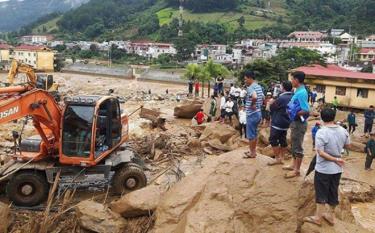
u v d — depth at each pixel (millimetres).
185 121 27281
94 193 13383
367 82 33219
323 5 151625
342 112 27844
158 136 20578
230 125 22062
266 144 19109
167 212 9867
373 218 12938
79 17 180000
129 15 182375
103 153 13078
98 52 126250
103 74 74562
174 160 17031
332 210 8680
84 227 10758
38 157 12859
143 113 24156
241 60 104750
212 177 10266
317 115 27281
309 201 9102
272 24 141375
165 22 155125
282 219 8961
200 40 122750
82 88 55406
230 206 9375
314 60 70812
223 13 156875
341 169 8180
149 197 11172
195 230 8805
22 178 12406
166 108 34031
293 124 9414
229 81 53312
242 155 10930
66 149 12664
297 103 9156
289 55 71375
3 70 72312
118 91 51938
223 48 112188
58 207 12227
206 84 54531
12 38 183375
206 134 19969
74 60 105438
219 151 18625
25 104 12117
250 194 9500
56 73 78562
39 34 179375
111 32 159625
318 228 8188
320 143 8031
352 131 23469
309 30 131625
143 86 59344
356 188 14812
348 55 102938
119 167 13453
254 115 10281
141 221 10953
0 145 18984
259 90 10188
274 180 9688
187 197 10016
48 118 12602
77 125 12688
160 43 124438
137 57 117250
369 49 99250
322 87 35375
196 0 159750
